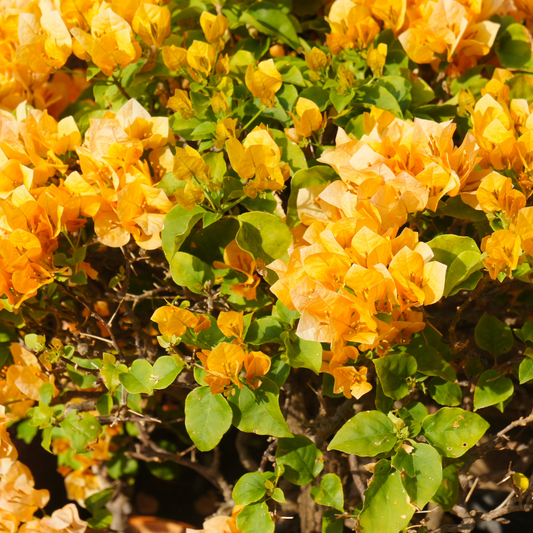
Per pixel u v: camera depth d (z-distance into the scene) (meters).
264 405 1.37
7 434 1.47
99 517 1.57
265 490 1.38
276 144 1.44
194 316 1.38
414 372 1.37
